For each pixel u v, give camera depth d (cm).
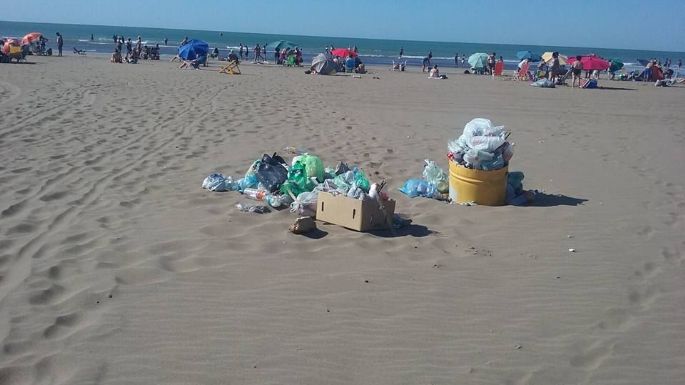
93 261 580
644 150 1355
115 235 657
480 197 834
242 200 808
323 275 575
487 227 743
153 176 923
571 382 411
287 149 1149
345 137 1326
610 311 523
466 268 608
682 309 532
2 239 627
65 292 515
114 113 1519
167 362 414
